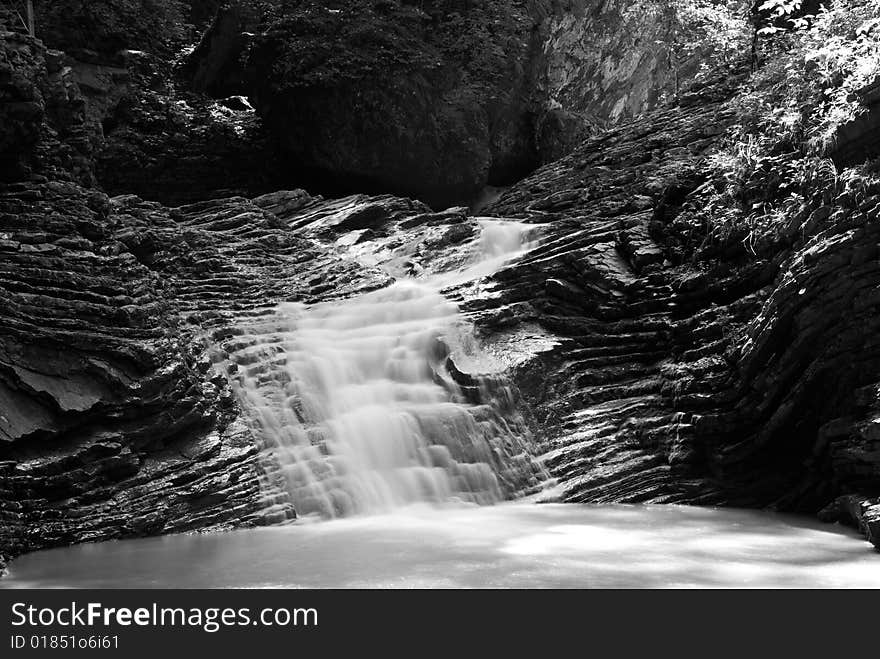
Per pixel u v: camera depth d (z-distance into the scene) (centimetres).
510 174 2803
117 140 2361
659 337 1436
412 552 977
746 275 1334
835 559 938
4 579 884
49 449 1083
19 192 1293
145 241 1474
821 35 1427
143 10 2606
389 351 1420
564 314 1549
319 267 1658
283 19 2477
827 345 1129
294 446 1244
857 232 1077
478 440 1316
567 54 2947
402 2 2650
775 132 1462
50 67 1475
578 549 984
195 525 1105
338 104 2416
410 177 2500
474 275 1683
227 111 2588
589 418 1374
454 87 2578
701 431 1257
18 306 1121
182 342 1283
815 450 1152
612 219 1784
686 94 2331
